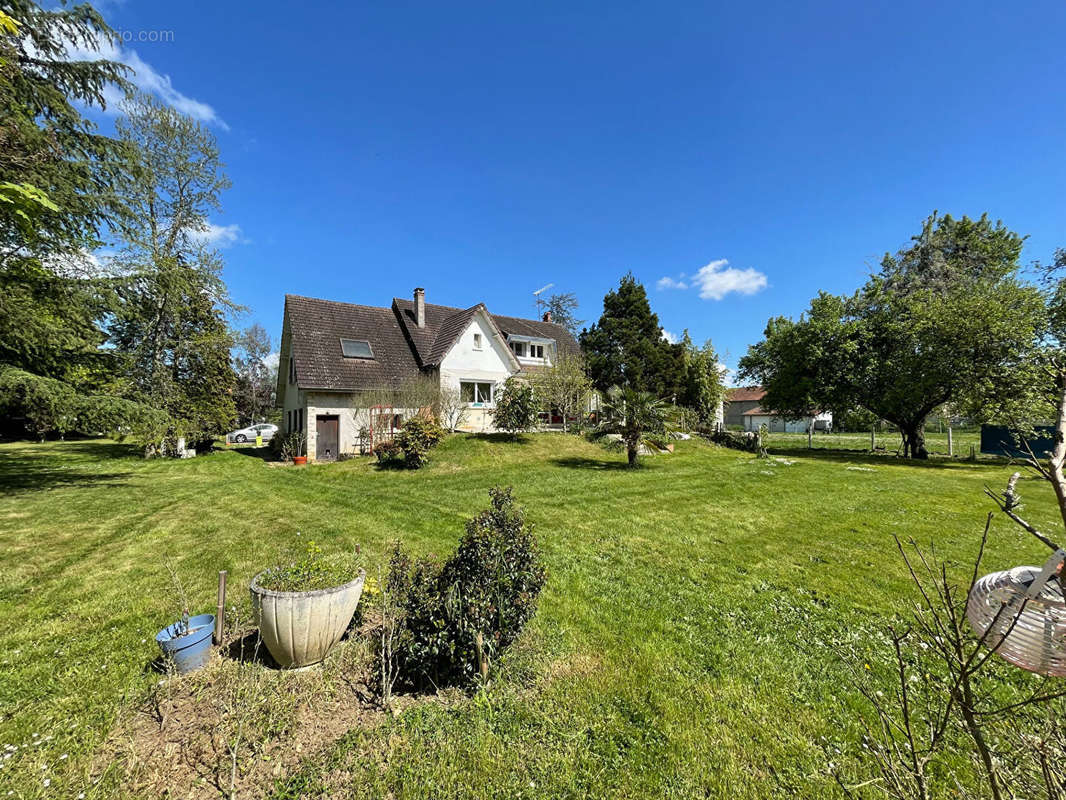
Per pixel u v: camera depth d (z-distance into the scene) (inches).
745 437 890.7
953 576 221.6
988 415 723.4
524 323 1149.7
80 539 272.4
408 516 330.0
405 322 916.6
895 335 834.2
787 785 97.6
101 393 459.5
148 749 104.2
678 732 112.9
